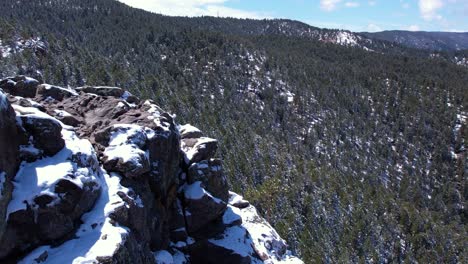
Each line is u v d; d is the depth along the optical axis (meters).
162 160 19.84
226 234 23.09
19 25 179.50
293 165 118.25
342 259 72.38
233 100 180.25
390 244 92.75
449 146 182.38
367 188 119.75
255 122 166.12
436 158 172.38
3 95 13.90
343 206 97.44
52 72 129.38
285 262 23.98
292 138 162.00
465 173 160.75
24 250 13.13
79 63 144.00
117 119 20.81
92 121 20.75
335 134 175.25
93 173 15.95
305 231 79.25
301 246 72.25
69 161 15.17
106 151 17.73
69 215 13.91
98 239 13.62
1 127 13.27
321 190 101.75
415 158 172.75
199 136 26.12
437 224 108.50
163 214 20.19
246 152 116.88
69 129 18.36
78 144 16.72
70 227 13.88
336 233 88.75
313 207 92.25
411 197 137.75
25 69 125.94
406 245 95.25
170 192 21.17
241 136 129.88
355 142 175.25
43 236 13.38
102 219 14.58
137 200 16.95
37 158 14.80
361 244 84.62
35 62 134.38
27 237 13.12
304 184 102.50
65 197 13.80
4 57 133.88
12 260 12.83
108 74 137.75
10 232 12.69
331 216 92.38
